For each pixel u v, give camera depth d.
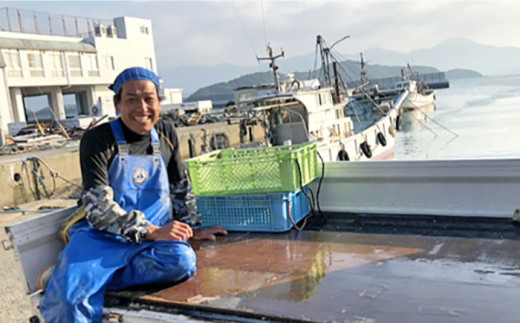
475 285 2.38
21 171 15.09
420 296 2.29
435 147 26.38
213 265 3.01
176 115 29.92
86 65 37.75
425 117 38.19
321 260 2.94
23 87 33.75
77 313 2.42
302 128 16.73
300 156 3.75
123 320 2.42
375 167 3.93
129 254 2.66
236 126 24.14
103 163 2.76
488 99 63.31
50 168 15.98
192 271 2.74
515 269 2.56
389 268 2.71
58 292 2.46
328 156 14.99
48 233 2.98
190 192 3.38
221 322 2.22
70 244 2.64
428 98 49.38
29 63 32.78
